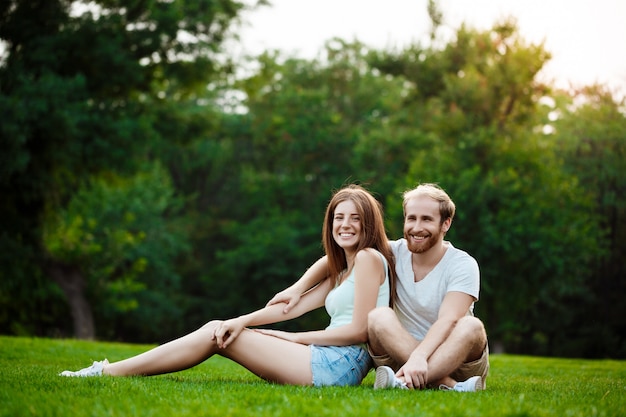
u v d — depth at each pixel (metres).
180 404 3.48
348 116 37.97
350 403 3.51
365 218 4.97
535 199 25.59
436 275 4.82
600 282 27.34
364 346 4.86
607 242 26.20
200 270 38.72
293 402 3.52
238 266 35.28
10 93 20.48
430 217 4.75
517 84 28.97
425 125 33.31
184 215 40.16
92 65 21.98
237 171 40.81
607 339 27.00
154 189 34.66
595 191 26.27
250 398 3.65
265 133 37.88
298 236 34.28
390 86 36.88
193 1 23.41
